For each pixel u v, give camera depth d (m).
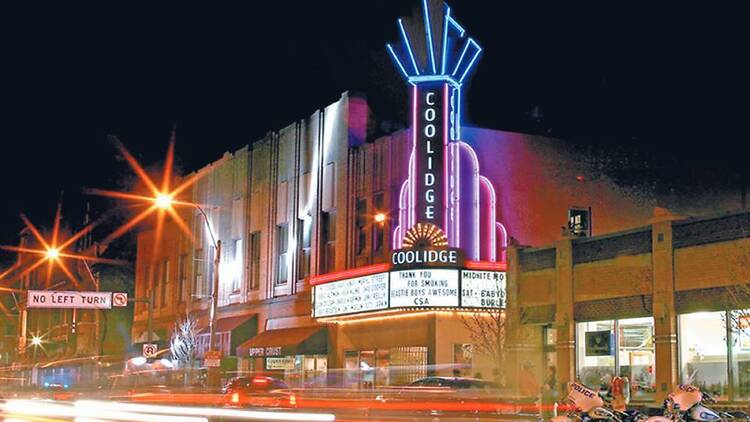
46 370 72.56
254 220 56.44
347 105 47.59
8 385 77.38
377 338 43.62
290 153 53.00
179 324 60.19
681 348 28.92
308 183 50.72
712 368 27.94
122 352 78.31
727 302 27.09
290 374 49.91
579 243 33.03
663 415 18.83
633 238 30.81
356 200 46.25
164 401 38.19
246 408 31.97
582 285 32.66
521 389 28.67
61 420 29.84
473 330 37.62
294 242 51.28
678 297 28.89
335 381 46.00
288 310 51.06
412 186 40.47
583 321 32.47
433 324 39.38
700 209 46.75
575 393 18.42
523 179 42.94
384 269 39.78
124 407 30.94
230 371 50.19
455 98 41.25
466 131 42.22
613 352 31.39
